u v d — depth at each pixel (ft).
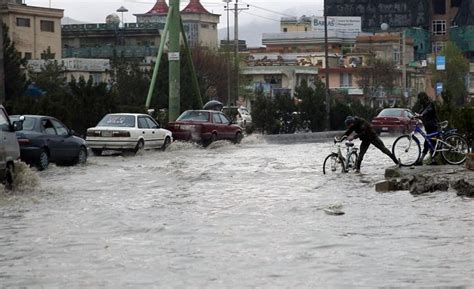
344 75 407.64
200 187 80.38
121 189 78.79
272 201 67.97
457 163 90.53
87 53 358.23
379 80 398.01
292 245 46.11
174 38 156.66
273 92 372.58
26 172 77.66
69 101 148.25
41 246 46.60
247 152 137.69
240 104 348.18
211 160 117.08
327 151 140.56
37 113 134.82
